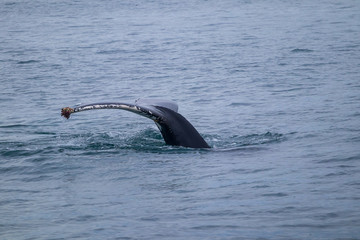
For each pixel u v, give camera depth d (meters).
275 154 43.00
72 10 195.75
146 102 46.25
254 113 60.22
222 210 30.34
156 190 34.88
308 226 27.16
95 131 54.66
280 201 31.47
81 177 38.69
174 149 45.06
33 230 28.33
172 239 26.28
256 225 27.69
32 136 52.56
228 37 120.88
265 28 133.62
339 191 32.91
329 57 93.19
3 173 40.53
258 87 73.81
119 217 29.86
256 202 31.53
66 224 29.06
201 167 39.91
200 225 28.06
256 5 195.12
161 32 132.88
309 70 83.38
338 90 69.56
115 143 48.12
